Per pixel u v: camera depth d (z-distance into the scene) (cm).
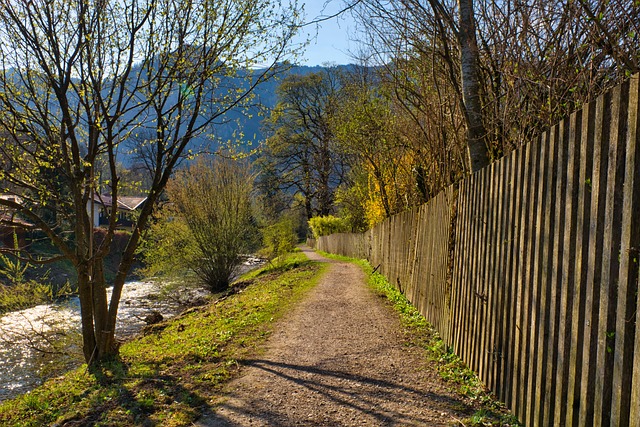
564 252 304
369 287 1409
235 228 2198
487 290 487
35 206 862
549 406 321
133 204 4431
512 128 548
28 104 757
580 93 407
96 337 812
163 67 781
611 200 250
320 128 4006
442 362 591
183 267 2117
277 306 1102
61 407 569
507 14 520
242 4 802
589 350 268
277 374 578
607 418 250
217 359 673
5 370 945
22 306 957
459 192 631
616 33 363
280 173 4253
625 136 245
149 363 720
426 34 809
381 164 1755
